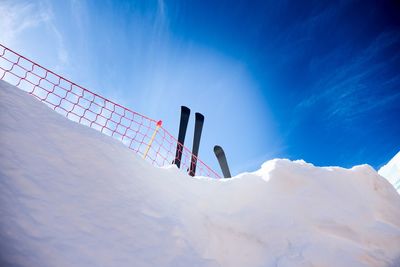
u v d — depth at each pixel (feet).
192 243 6.12
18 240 3.93
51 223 4.58
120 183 6.77
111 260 4.57
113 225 5.35
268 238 6.97
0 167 5.05
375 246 7.27
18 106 7.20
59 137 7.05
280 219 7.70
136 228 5.61
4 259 3.55
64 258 4.09
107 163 7.20
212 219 7.38
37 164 5.70
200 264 5.56
